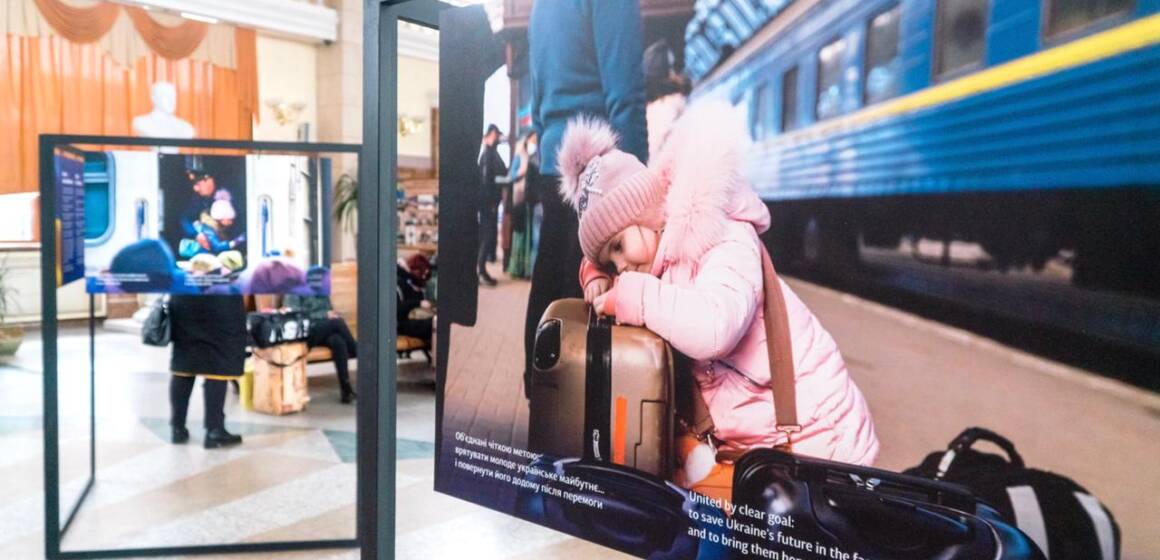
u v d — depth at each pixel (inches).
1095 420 39.4
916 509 45.9
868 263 46.9
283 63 451.5
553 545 131.1
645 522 59.2
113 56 373.7
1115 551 39.1
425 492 157.8
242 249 134.6
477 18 68.5
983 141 42.2
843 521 49.0
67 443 195.2
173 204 133.1
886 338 46.5
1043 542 41.4
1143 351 37.7
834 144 48.0
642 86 57.3
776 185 50.9
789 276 50.5
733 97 52.6
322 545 133.3
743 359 53.0
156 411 228.5
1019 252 41.3
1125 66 37.6
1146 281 37.4
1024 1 40.4
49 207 127.4
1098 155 38.6
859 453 48.1
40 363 304.3
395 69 73.6
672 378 56.9
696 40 54.1
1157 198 37.0
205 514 148.0
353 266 265.1
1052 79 39.9
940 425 44.7
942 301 44.1
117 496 157.8
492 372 69.1
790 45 49.4
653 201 57.2
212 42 409.7
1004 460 42.6
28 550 131.1
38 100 350.9
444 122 72.1
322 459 183.3
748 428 53.2
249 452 188.4
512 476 67.7
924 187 44.5
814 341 49.7
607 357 60.8
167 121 394.9
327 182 134.6
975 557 43.8
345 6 453.1
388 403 75.2
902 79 44.9
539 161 64.6
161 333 187.2
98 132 371.2
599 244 60.7
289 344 227.3
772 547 52.3
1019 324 41.5
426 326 282.4
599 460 61.6
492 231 68.6
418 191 379.2
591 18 59.8
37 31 348.2
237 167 133.4
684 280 55.8
